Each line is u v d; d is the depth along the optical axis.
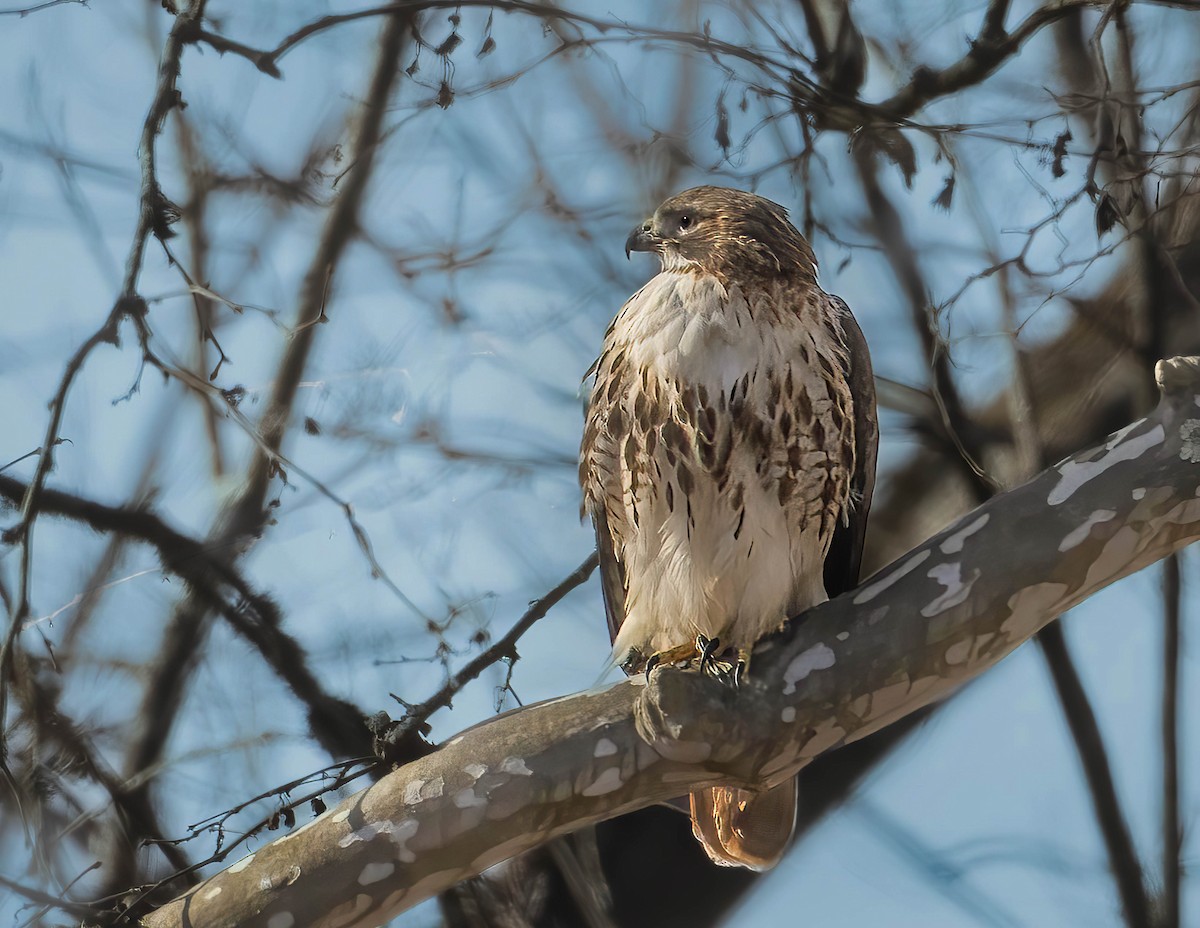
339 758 9.57
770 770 7.10
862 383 9.23
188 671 10.05
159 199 8.05
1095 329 9.94
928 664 7.04
